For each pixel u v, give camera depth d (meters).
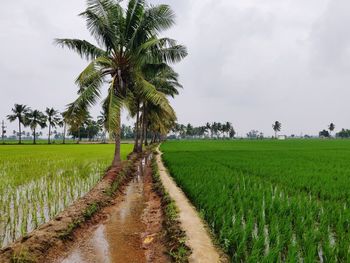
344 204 6.99
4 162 18.05
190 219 6.66
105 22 13.68
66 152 29.05
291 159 20.06
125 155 24.56
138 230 6.63
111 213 7.98
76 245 5.72
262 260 4.10
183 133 133.38
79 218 6.68
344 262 4.30
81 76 12.40
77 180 11.63
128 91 16.03
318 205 6.96
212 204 6.89
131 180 13.42
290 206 6.72
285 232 5.16
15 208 7.44
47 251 5.15
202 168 14.16
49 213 7.14
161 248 5.63
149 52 14.45
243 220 6.38
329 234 5.30
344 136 143.25
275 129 141.25
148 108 27.97
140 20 14.26
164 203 8.49
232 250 4.93
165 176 13.17
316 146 44.28
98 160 19.72
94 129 87.50
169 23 14.29
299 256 4.48
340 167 15.08
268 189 8.60
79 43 14.25
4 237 5.59
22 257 4.64
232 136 138.25
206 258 4.75
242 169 14.23
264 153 26.97
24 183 10.84
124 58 14.62
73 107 13.21
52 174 12.92
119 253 5.38
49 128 68.44
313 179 10.74
